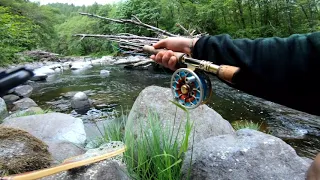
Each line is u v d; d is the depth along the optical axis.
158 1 18.52
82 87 10.64
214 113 3.14
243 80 0.78
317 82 0.67
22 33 16.16
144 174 2.03
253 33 14.59
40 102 8.27
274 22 14.52
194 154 2.13
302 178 1.85
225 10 16.02
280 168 1.93
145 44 1.15
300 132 5.14
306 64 0.68
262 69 0.73
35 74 1.19
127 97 8.52
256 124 5.43
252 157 2.01
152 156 2.14
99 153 1.86
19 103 7.61
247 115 6.28
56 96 9.11
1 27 11.80
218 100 7.56
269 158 2.01
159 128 2.32
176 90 1.00
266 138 2.21
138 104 3.06
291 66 0.70
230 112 6.56
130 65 14.51
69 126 4.07
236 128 5.22
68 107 7.43
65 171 1.64
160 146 2.21
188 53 0.96
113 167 1.74
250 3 15.47
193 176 2.01
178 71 0.96
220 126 3.00
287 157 2.03
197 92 0.95
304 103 0.71
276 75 0.71
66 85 11.25
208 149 2.12
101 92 9.45
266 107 6.80
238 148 2.08
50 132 3.84
